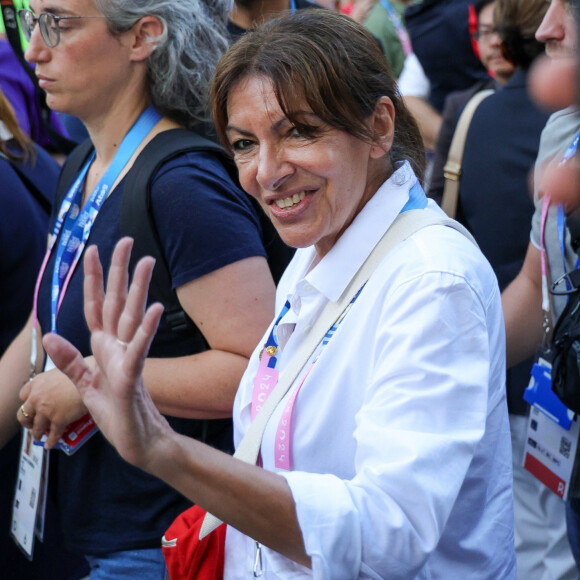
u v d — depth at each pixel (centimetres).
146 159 182
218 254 175
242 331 176
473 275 123
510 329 211
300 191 129
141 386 105
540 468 210
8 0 290
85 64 184
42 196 252
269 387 143
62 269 195
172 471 106
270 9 312
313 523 107
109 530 194
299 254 161
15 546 238
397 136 140
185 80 189
